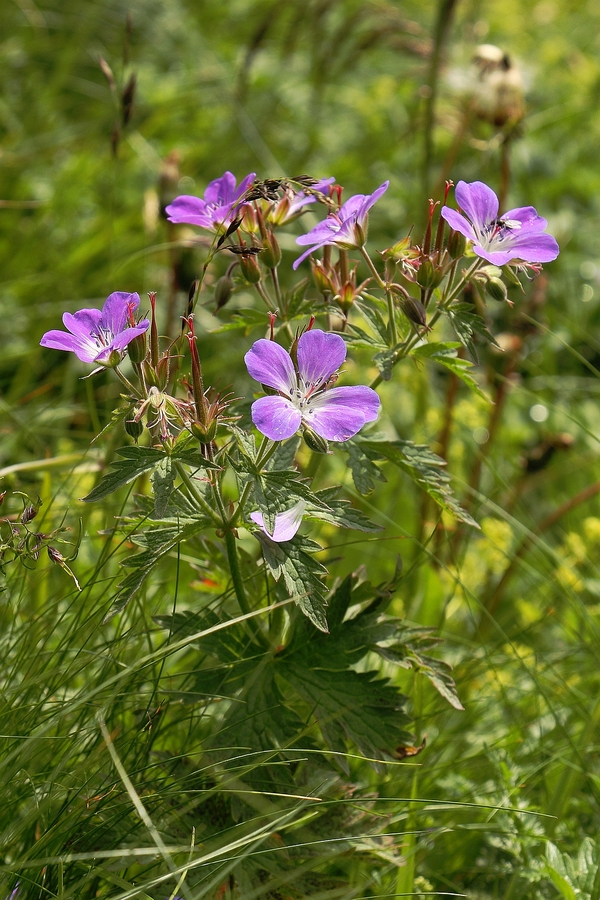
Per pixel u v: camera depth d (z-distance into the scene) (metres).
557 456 0.94
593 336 1.11
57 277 1.01
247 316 0.64
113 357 0.59
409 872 0.62
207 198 0.64
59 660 0.63
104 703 0.61
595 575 0.77
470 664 0.70
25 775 0.61
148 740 0.63
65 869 0.60
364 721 0.61
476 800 0.66
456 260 0.61
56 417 0.81
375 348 0.63
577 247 1.23
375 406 0.58
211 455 0.59
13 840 0.59
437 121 1.02
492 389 0.88
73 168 1.14
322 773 0.63
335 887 0.62
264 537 0.60
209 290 0.71
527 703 0.71
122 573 0.66
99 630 0.65
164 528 0.60
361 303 0.63
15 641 0.66
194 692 0.62
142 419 0.59
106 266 1.05
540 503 0.94
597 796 0.67
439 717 0.71
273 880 0.61
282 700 0.62
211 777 0.61
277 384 0.58
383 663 0.70
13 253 1.08
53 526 0.71
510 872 0.64
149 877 0.62
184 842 0.61
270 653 0.62
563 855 0.63
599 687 0.73
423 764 0.67
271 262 0.63
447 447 0.80
